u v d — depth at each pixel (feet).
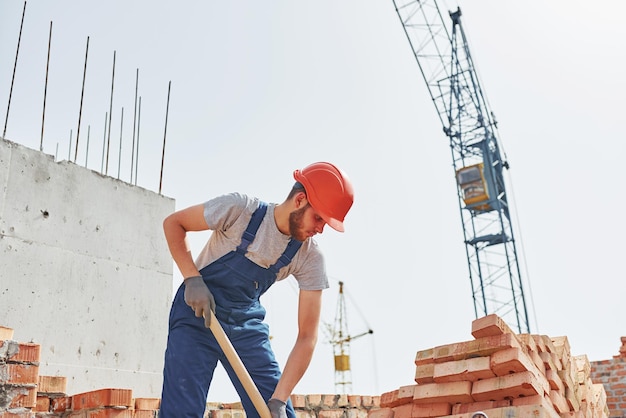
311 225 8.97
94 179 20.33
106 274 19.77
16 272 17.56
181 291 8.97
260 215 8.88
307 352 9.37
